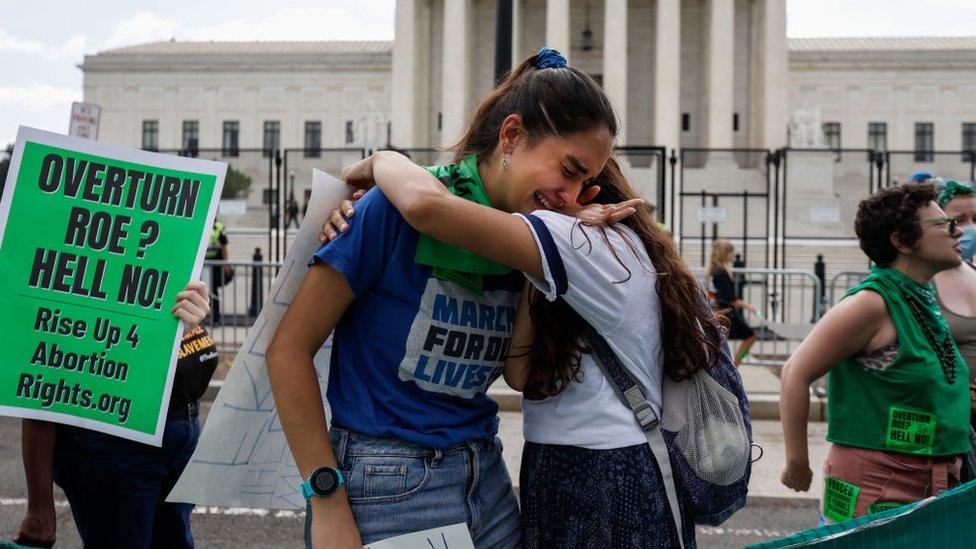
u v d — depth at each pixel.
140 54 69.69
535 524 2.27
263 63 67.69
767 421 10.02
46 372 2.87
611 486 2.17
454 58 44.06
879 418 3.37
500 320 2.17
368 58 66.81
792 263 26.69
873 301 3.31
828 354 3.37
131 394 2.91
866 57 65.06
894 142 65.25
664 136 43.66
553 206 2.12
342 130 67.44
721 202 34.03
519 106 2.07
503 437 8.98
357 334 2.13
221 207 23.66
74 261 2.89
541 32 49.06
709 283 12.44
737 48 48.84
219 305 14.54
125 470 3.18
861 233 3.53
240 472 2.39
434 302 2.06
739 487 2.24
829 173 28.16
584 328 2.21
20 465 7.77
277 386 1.99
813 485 7.41
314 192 2.19
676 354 2.22
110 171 2.92
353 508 2.05
